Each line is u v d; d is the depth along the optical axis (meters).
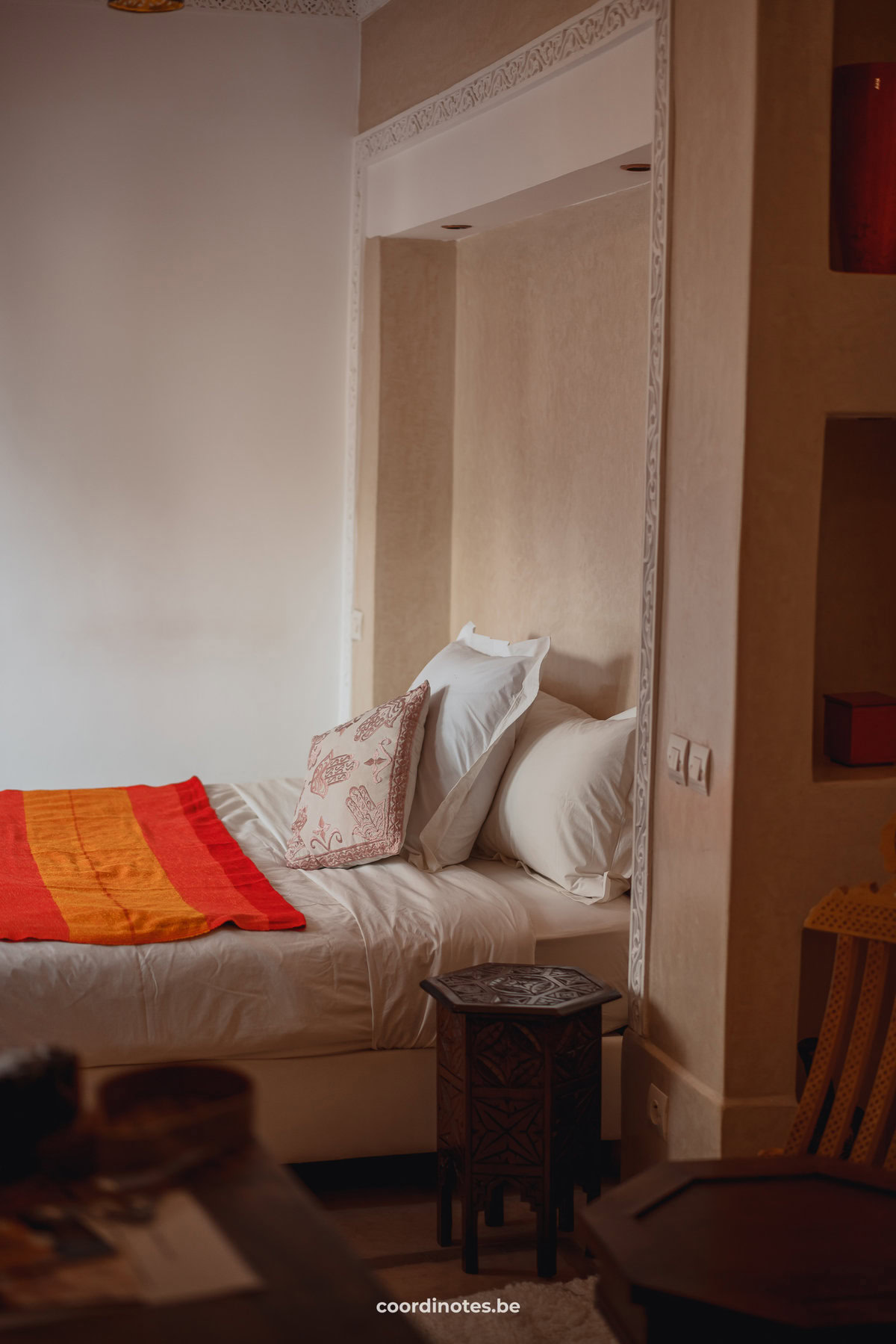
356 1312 0.99
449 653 3.72
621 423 3.39
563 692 3.70
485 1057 2.44
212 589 4.79
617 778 2.95
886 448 2.65
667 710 2.59
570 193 3.44
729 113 2.31
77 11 4.41
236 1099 1.17
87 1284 1.01
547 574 3.83
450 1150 2.52
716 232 2.36
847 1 2.43
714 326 2.37
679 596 2.53
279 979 2.60
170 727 4.80
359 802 3.18
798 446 2.31
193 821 3.62
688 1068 2.52
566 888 2.98
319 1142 2.68
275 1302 1.00
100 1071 2.49
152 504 4.68
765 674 2.33
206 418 4.70
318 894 2.96
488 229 4.17
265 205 4.66
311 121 4.65
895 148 2.31
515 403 4.03
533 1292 2.36
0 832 3.41
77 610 4.66
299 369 4.77
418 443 4.54
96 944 2.56
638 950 2.72
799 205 2.26
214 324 4.66
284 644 4.88
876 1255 1.36
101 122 4.47
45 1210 1.09
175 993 2.53
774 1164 1.56
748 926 2.37
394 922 2.74
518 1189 2.46
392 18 4.34
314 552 4.87
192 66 4.53
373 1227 2.66
